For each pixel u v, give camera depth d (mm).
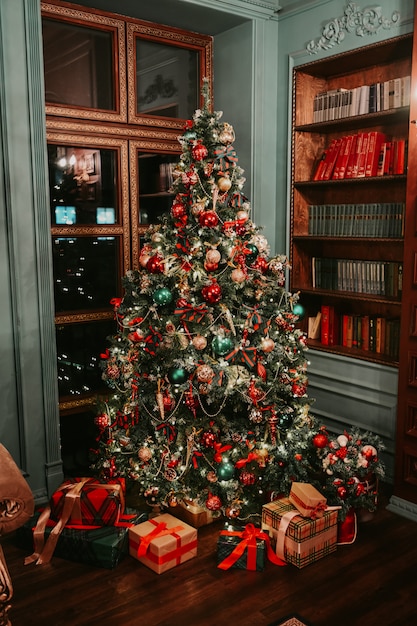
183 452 3209
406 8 3367
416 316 3307
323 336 4246
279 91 4285
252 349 3082
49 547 2936
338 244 4352
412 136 3201
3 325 3311
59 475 3559
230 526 3051
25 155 3240
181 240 3166
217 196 3070
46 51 3691
